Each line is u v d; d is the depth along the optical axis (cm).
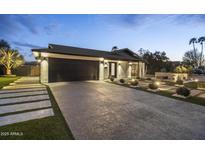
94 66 1639
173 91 984
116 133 352
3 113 475
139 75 2183
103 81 1551
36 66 2217
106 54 1930
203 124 421
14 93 795
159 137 340
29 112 492
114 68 1912
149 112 526
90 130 364
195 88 1165
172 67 2969
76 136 333
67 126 384
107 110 538
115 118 455
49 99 683
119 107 582
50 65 1301
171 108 585
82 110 530
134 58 2180
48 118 440
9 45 2820
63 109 536
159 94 878
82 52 1623
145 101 697
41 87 1028
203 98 779
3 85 1080
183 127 397
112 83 1379
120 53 2361
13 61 2083
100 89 1014
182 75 1980
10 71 2097
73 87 1074
